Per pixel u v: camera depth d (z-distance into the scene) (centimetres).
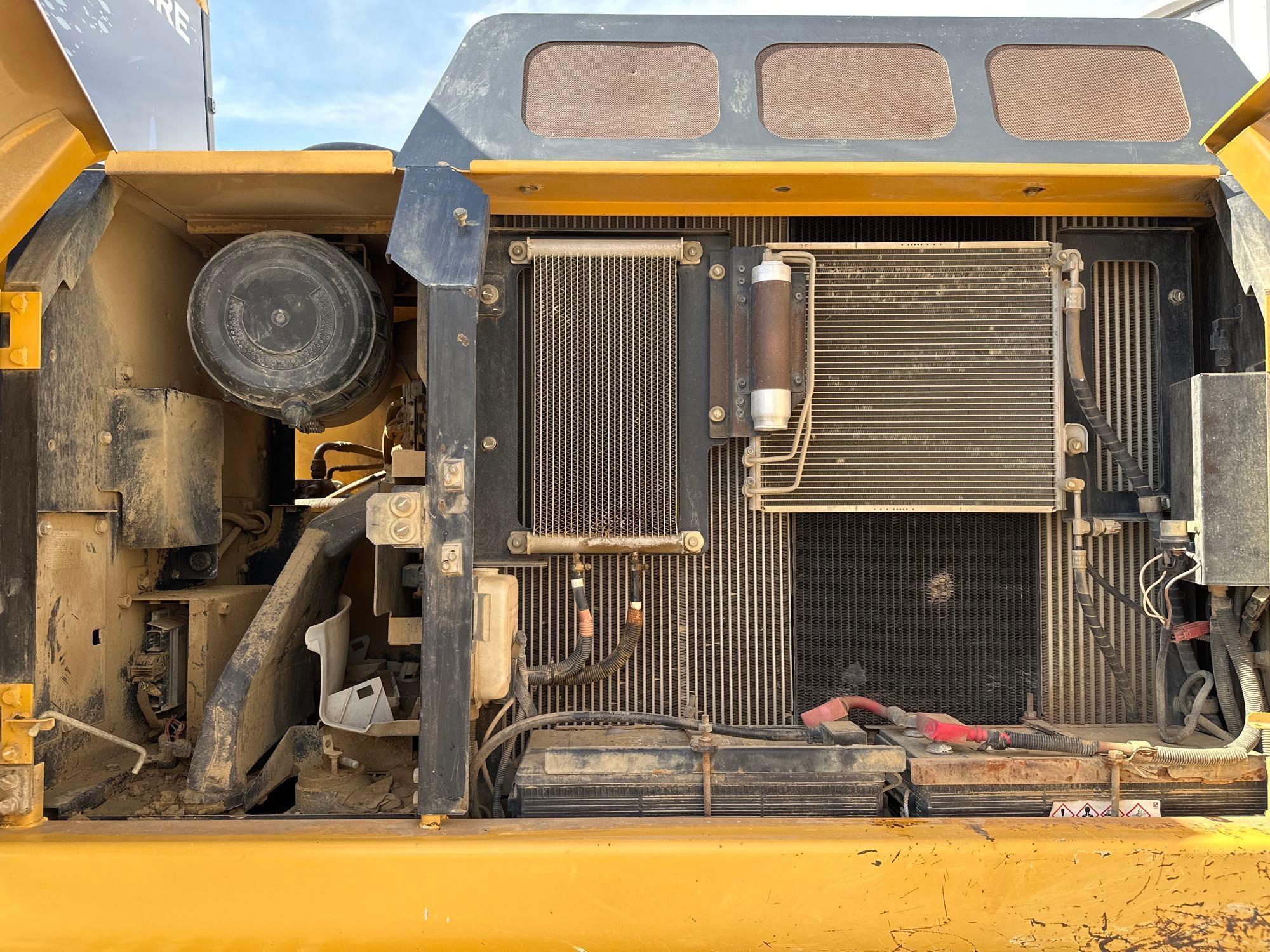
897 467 201
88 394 194
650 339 199
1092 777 175
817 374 201
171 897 147
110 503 203
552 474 198
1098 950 150
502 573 193
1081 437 201
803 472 201
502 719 205
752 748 175
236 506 255
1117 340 209
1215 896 151
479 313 199
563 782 174
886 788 185
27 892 147
